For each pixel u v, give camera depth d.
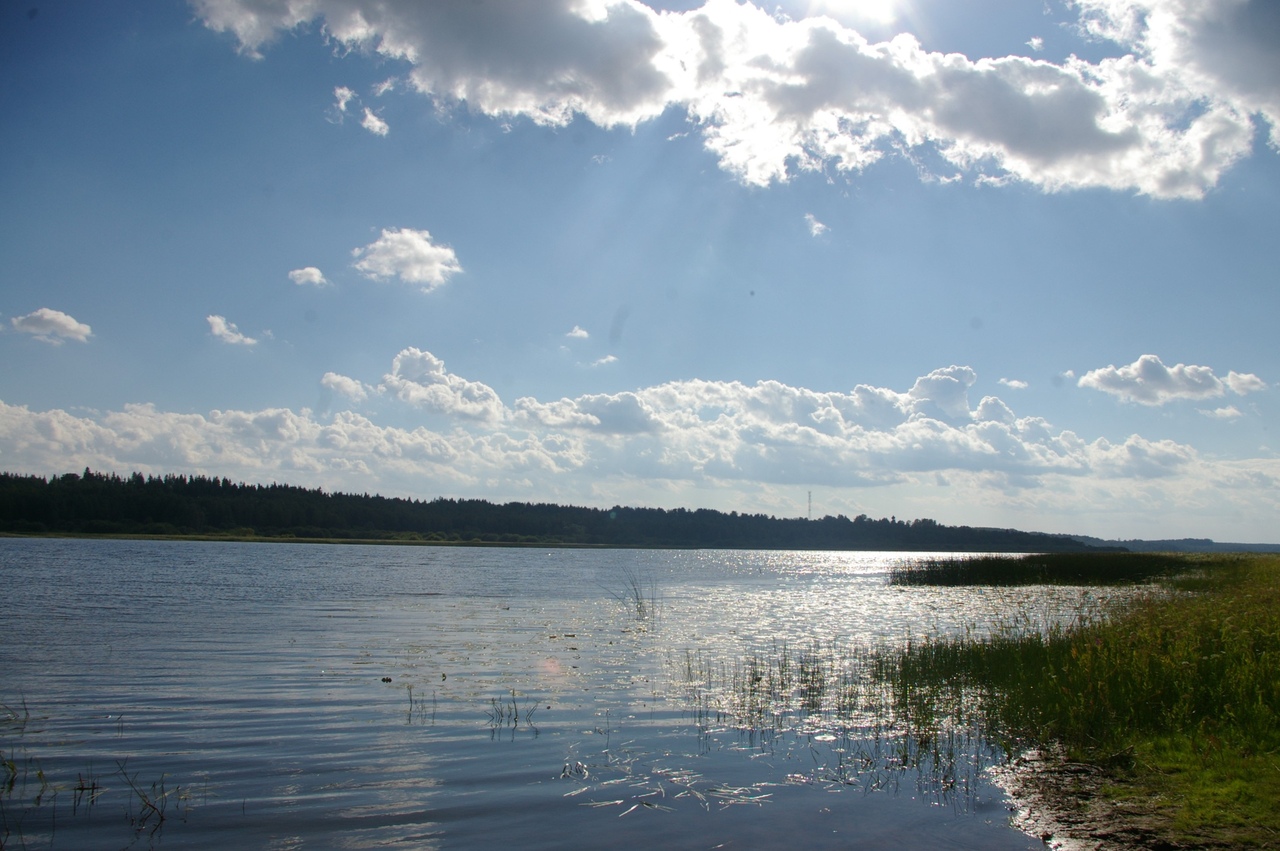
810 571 90.25
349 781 10.88
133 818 9.45
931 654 19.34
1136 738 11.52
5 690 16.80
